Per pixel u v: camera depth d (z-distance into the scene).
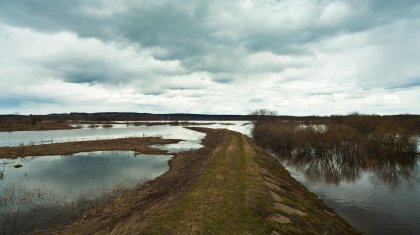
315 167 36.38
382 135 42.31
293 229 12.44
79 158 36.75
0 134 77.56
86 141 53.47
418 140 49.41
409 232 15.71
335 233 13.60
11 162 33.78
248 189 16.59
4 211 16.73
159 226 11.52
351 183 27.30
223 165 23.97
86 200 18.81
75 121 161.25
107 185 22.81
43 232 13.76
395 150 42.12
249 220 12.54
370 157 41.31
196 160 32.31
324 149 42.66
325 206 19.11
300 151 45.22
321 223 14.16
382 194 23.14
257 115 98.38
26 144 51.09
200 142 56.62
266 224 12.27
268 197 15.62
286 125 56.44
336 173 32.59
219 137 57.25
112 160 35.31
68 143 50.38
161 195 18.06
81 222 14.80
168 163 33.31
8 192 20.56
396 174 32.38
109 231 12.09
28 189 21.52
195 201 14.52
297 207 15.69
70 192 20.70
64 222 15.07
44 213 16.41
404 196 22.53
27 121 117.25
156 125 146.38
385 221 17.23
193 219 12.05
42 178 25.36
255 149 38.06
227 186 17.52
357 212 18.70
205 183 18.22
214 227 11.59
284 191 18.77
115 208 16.55
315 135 43.81
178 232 10.88
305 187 24.94
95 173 27.59
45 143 53.69
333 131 43.31
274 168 28.59
